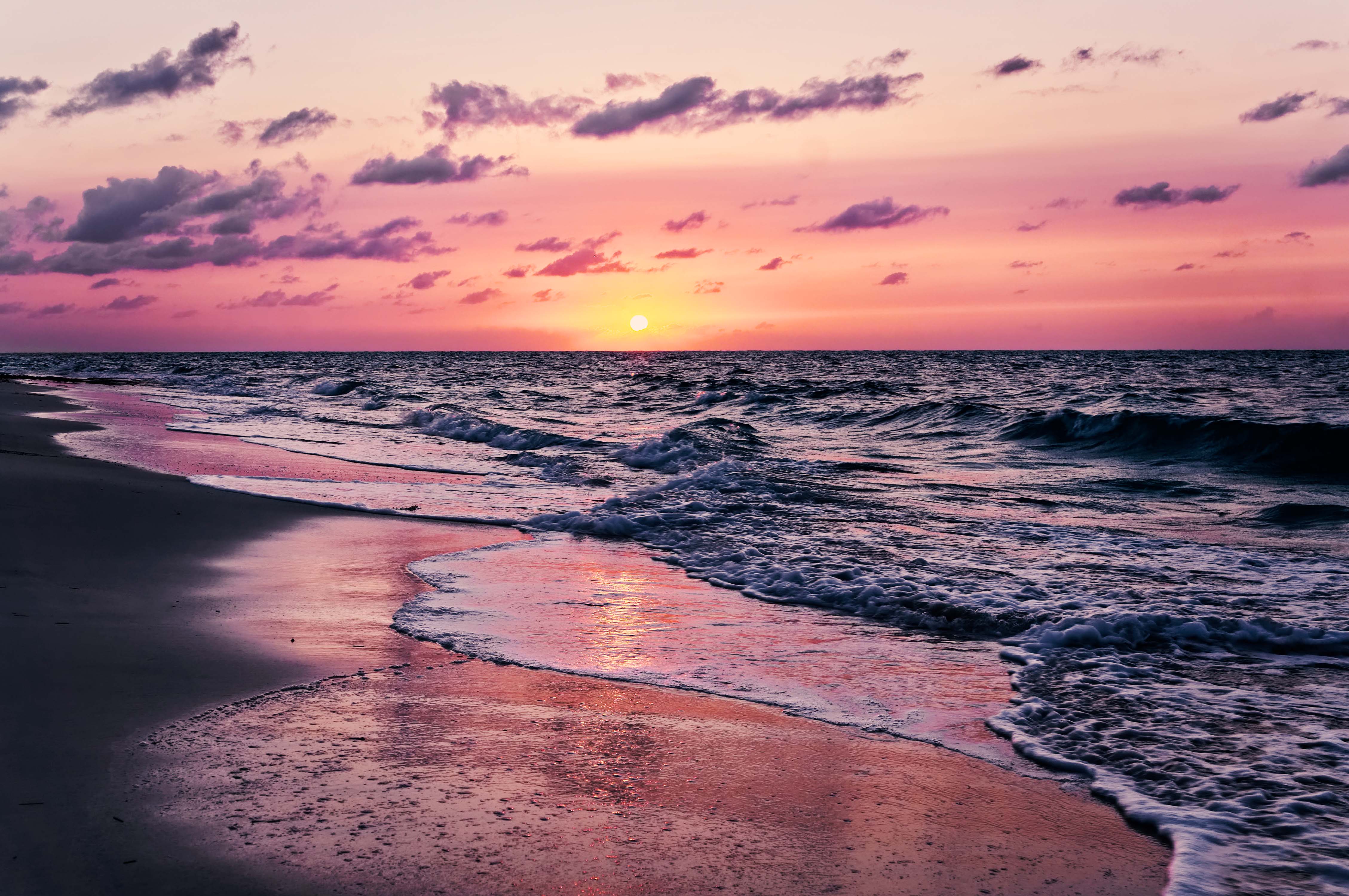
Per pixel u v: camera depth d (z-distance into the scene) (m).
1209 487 15.34
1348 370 72.06
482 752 3.92
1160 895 2.98
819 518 11.04
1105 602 7.15
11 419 20.94
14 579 6.42
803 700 4.89
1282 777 3.97
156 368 81.50
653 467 16.53
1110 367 80.62
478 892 2.79
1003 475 16.47
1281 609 7.02
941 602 7.00
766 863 3.08
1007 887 2.99
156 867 2.82
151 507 9.88
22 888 2.65
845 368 83.81
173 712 4.16
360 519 10.27
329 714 4.28
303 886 2.76
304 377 57.62
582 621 6.34
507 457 17.70
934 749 4.26
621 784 3.67
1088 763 4.14
